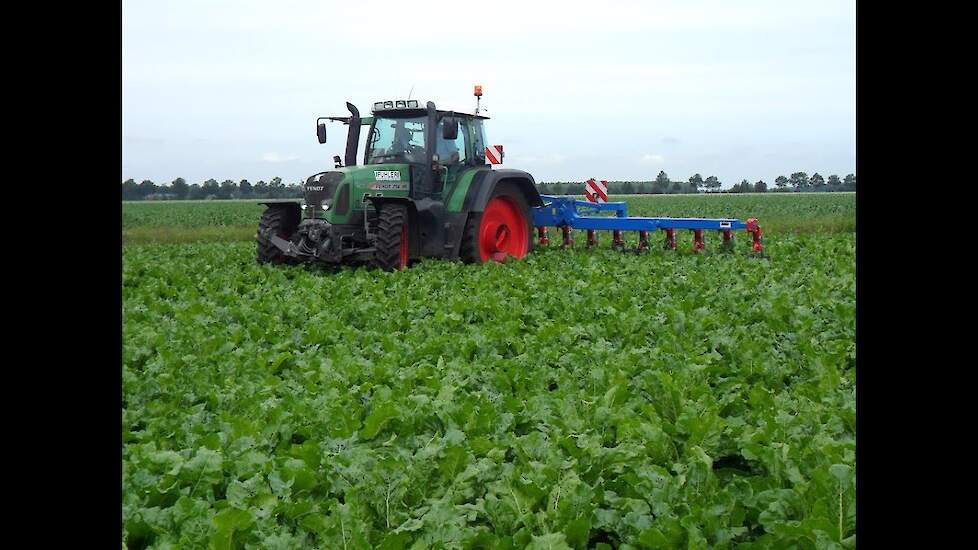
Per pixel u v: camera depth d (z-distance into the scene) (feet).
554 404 15.35
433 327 24.85
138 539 10.59
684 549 9.96
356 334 23.63
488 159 47.06
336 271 41.63
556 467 11.96
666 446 13.19
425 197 41.96
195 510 10.62
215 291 35.17
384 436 14.15
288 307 28.35
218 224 104.53
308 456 12.65
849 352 20.67
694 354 20.16
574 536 10.21
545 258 44.75
